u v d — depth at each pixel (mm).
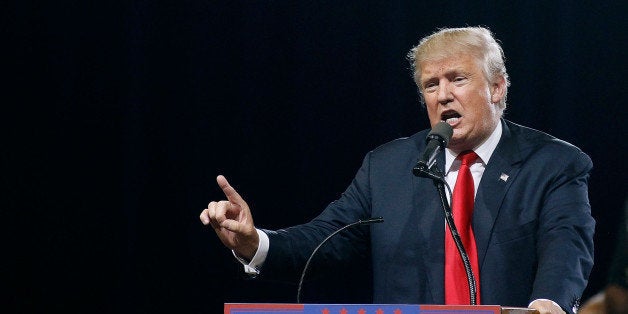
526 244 9469
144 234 19406
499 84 10133
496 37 18766
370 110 19328
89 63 19453
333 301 19078
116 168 19438
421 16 19094
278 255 9555
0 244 19250
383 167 10500
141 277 19375
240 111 19562
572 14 18562
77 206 19391
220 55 19594
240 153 19516
